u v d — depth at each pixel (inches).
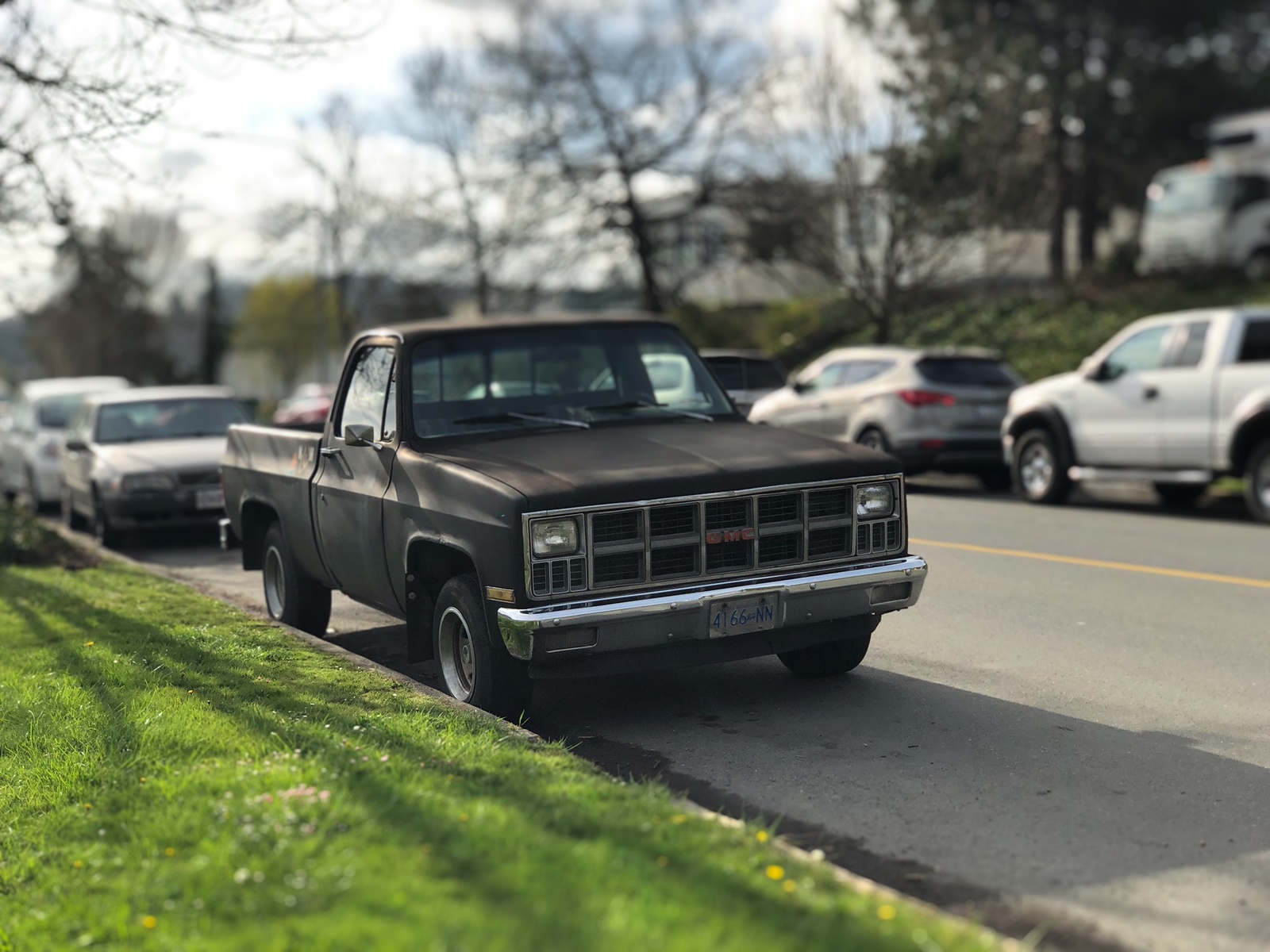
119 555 538.3
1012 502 650.2
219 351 3284.9
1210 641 320.5
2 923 157.5
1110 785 212.4
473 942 129.6
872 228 1011.9
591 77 1256.2
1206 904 163.6
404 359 281.4
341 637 353.7
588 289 1370.6
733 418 299.7
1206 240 1243.2
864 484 257.0
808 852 182.7
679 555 240.5
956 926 143.7
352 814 173.5
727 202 1229.7
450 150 1370.6
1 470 834.2
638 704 272.5
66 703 254.5
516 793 185.8
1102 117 1425.9
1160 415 577.6
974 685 282.0
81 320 2957.7
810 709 264.5
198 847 168.1
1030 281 1544.0
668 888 146.6
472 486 241.8
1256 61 1545.3
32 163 492.1
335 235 1998.0
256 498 355.3
